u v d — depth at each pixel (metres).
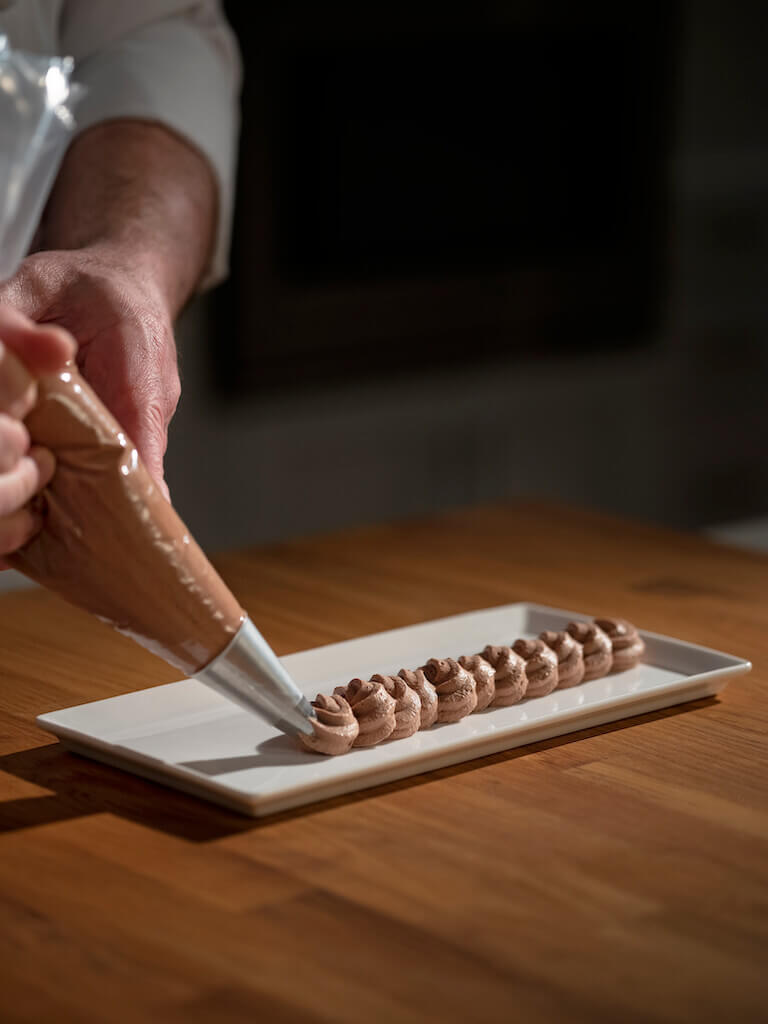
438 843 0.62
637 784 0.69
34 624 0.96
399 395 2.95
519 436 3.14
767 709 0.80
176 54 1.17
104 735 0.73
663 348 3.35
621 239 3.17
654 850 0.62
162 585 0.60
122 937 0.53
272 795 0.63
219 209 1.16
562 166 3.06
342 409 2.86
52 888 0.57
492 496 3.12
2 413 0.55
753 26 3.29
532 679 0.78
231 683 0.64
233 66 1.28
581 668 0.80
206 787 0.65
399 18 2.70
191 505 2.67
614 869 0.60
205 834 0.63
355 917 0.55
